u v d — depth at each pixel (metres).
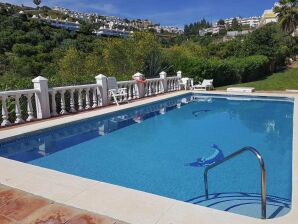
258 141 7.61
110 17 161.12
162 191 4.71
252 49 30.31
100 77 11.62
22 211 3.32
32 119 8.91
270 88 20.66
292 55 36.44
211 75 21.95
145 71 21.44
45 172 4.52
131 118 10.94
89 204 3.44
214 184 4.92
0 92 7.89
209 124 9.86
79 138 8.09
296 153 5.25
